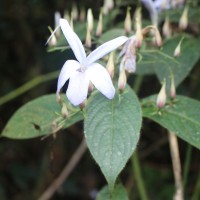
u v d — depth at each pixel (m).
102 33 0.38
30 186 0.58
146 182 0.53
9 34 0.58
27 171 0.58
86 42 0.34
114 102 0.30
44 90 0.57
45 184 0.56
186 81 0.48
